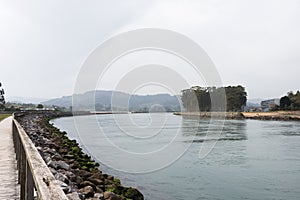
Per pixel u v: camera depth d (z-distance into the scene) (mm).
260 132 35812
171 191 11852
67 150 18062
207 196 11375
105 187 10328
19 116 37375
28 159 4512
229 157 18938
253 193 11828
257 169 15656
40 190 3000
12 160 10617
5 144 14734
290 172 14984
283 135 32406
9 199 6363
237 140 27516
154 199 10922
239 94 79812
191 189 12234
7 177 8234
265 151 21250
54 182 3275
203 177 14062
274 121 63844
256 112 86250
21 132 8695
